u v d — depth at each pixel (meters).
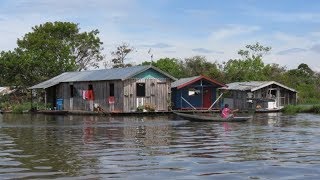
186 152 18.41
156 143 21.48
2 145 20.70
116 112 43.66
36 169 14.47
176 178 13.19
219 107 50.81
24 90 61.69
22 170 14.30
